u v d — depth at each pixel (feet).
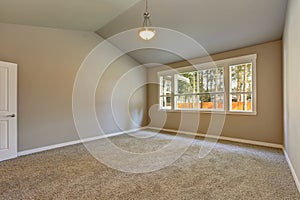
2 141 10.63
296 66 7.25
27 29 12.30
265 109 13.29
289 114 9.29
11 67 11.09
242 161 10.07
